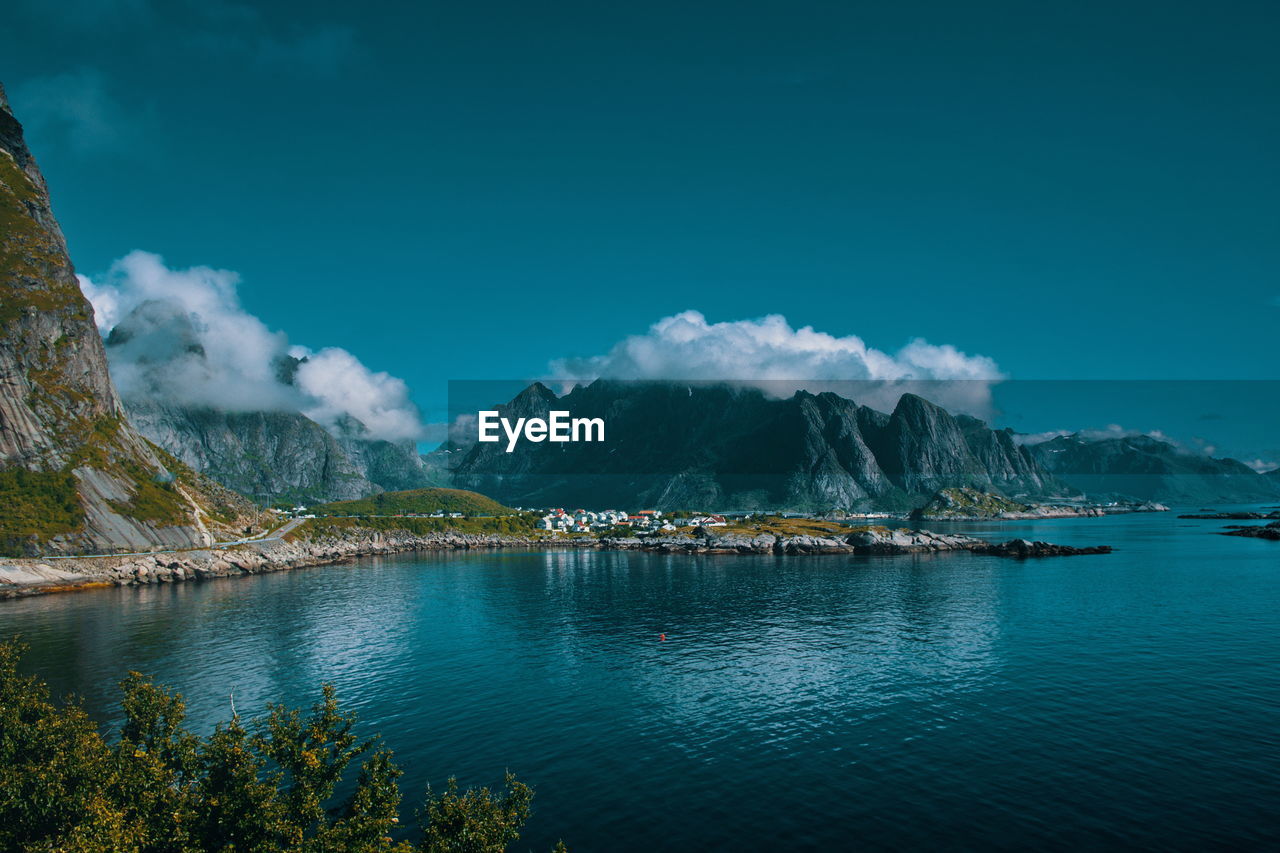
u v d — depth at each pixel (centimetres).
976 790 5047
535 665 8944
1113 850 4225
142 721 4359
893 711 6769
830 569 19988
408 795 5247
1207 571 17188
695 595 15225
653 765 5678
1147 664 8169
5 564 17950
